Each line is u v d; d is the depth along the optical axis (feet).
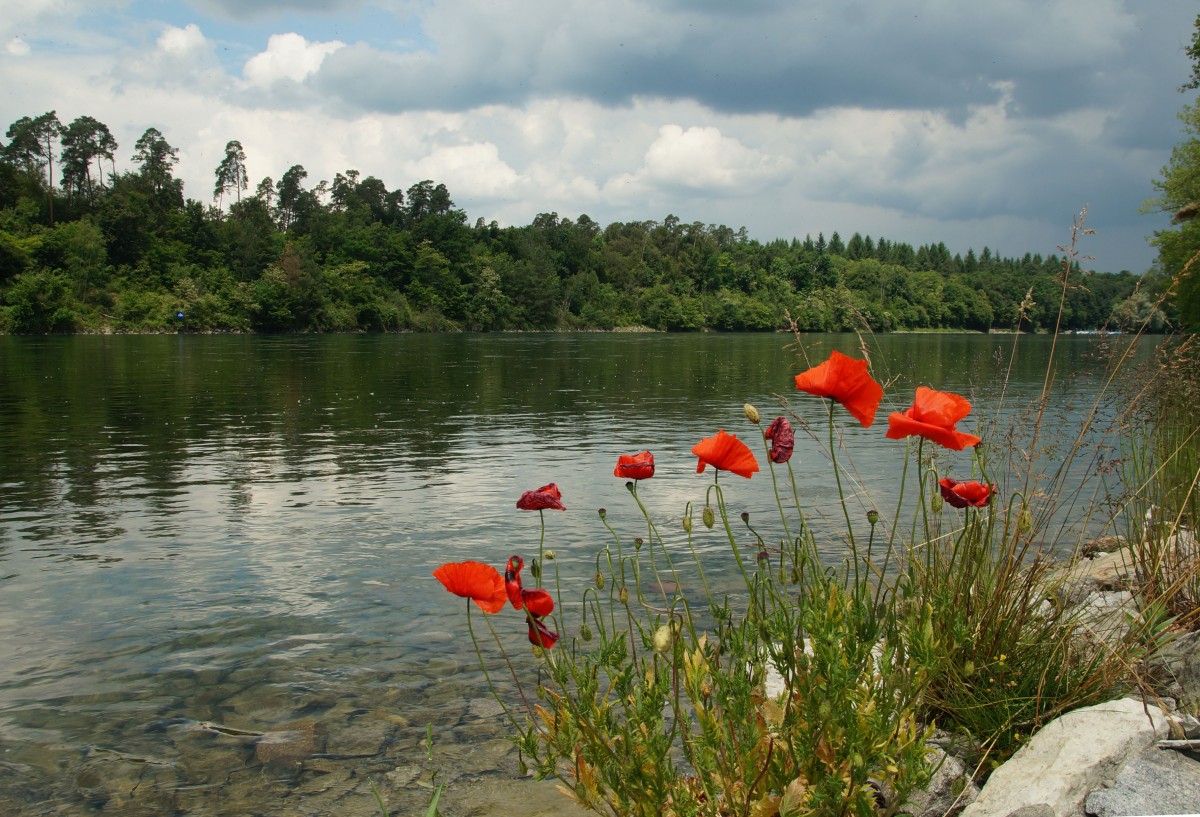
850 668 6.42
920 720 9.33
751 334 332.19
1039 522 11.03
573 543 20.93
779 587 16.35
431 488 28.07
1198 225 79.87
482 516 23.94
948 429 6.73
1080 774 7.93
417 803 9.41
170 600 16.57
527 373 90.02
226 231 317.01
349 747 10.74
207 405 54.39
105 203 288.30
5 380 73.31
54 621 15.38
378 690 12.41
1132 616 10.15
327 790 9.73
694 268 414.21
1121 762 8.14
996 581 9.66
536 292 349.82
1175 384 13.00
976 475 14.30
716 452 7.13
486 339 229.25
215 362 103.55
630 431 42.73
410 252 345.92
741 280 411.34
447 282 336.08
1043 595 9.77
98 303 248.32
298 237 367.45
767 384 75.72
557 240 407.64
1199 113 86.63
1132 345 12.48
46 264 249.55
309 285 280.72
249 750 10.70
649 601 15.96
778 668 7.03
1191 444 13.74
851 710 6.69
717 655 7.50
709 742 6.69
